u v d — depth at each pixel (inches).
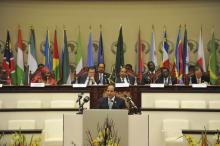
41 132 669.3
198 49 979.3
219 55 1015.0
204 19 1026.1
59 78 974.4
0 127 735.7
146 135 497.7
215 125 703.7
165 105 745.6
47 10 1037.8
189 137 496.1
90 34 988.6
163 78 868.6
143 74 934.4
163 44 962.7
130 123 498.6
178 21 1031.6
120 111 491.8
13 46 1027.3
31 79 890.1
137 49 1021.2
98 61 988.6
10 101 764.6
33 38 981.8
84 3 1041.5
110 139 461.1
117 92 751.7
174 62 957.8
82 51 1031.0
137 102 750.5
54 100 765.9
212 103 738.2
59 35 1034.7
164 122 715.4
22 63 973.8
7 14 1031.6
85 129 495.2
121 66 935.7
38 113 745.6
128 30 1035.9
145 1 1038.4
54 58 977.5
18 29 1023.0
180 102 752.3
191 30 1027.3
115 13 1035.9
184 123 712.4
